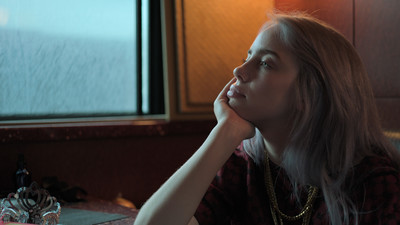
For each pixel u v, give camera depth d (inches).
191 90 116.9
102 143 103.7
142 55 119.5
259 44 44.9
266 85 43.9
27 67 103.7
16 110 102.2
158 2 120.4
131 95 118.3
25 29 103.3
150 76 120.8
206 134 120.2
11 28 101.7
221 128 45.4
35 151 94.2
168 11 115.7
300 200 45.8
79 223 61.4
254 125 46.7
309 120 43.3
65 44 108.4
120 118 112.8
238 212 51.0
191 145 118.1
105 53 114.1
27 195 56.6
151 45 120.6
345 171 42.4
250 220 49.1
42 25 105.3
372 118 45.3
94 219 64.1
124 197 107.1
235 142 45.1
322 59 42.6
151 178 111.3
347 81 43.3
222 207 49.8
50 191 81.6
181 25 116.6
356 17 114.0
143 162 110.0
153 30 120.5
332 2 119.6
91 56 112.0
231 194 50.3
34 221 56.1
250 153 50.0
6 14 101.0
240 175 50.6
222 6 122.2
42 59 105.5
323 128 43.3
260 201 48.4
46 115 105.8
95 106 112.7
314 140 43.7
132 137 107.9
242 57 124.8
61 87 107.9
